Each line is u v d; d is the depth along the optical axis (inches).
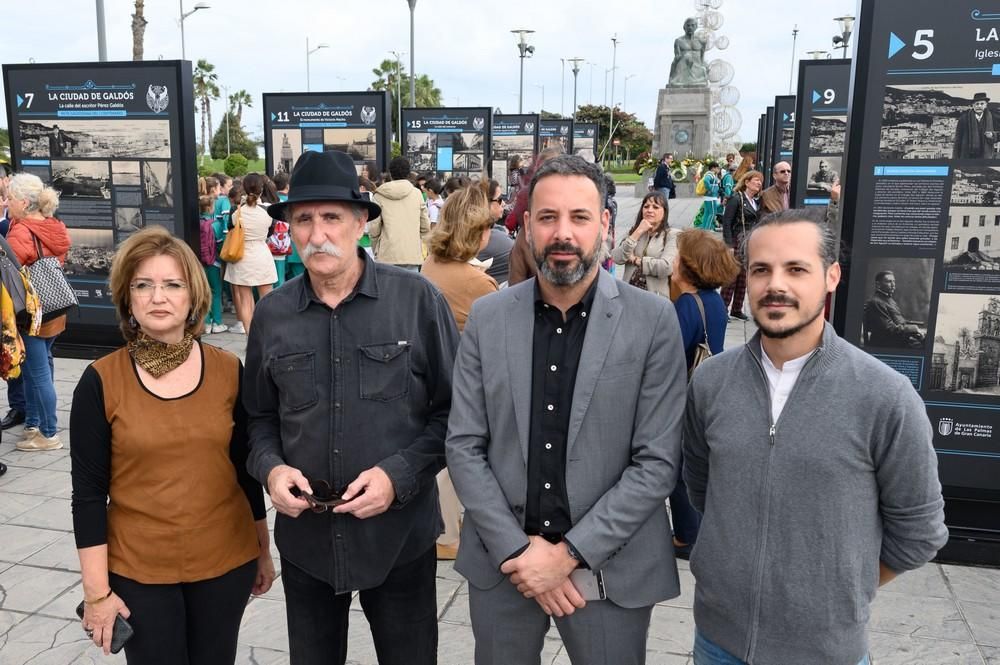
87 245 307.4
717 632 73.4
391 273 88.4
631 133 2605.8
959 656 120.6
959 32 137.6
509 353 80.7
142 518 81.7
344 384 84.4
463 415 82.7
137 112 294.8
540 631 84.7
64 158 303.0
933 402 149.2
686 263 138.9
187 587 84.7
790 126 501.7
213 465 84.0
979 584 143.5
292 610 88.9
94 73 294.5
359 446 84.3
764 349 70.6
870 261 147.8
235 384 87.4
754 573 69.2
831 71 344.8
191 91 296.0
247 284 344.8
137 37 791.1
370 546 84.7
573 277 76.0
